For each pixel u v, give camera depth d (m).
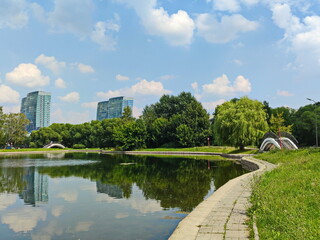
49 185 24.70
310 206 9.52
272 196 11.21
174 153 80.62
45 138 132.38
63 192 21.27
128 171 35.25
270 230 7.66
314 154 26.75
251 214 9.65
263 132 56.41
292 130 83.38
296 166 19.27
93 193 20.70
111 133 115.31
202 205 12.16
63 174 32.69
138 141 96.44
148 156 71.12
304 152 30.02
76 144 134.00
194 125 89.88
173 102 117.31
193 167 39.06
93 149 122.62
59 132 141.50
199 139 88.56
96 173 33.38
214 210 11.06
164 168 38.47
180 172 33.22
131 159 59.00
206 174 30.66
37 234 11.74
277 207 9.48
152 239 10.76
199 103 94.56
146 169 37.53
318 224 7.78
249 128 55.75
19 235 11.66
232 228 8.61
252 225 8.40
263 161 33.34
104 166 42.75
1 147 122.44
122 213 14.77
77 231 12.00
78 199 18.66
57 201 18.08
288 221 7.89
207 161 49.34
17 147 127.06
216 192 15.35
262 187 13.70
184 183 24.59
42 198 19.11
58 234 11.69
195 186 22.86
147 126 103.25
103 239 10.96
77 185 24.53
